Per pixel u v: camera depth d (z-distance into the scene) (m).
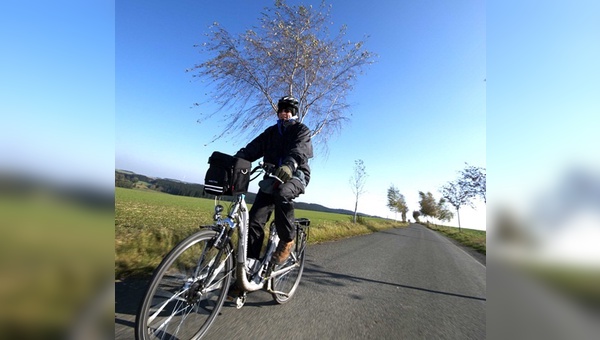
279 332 2.46
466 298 4.49
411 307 3.67
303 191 2.71
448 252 12.57
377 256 8.03
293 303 3.22
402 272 6.07
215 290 2.31
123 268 3.63
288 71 8.89
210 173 2.25
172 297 1.98
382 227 29.86
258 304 3.03
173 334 2.12
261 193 2.88
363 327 2.82
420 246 13.56
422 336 2.80
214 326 2.41
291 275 3.44
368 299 3.78
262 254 2.84
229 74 8.74
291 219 2.73
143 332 1.77
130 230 5.52
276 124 3.02
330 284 4.30
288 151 2.77
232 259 2.40
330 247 8.76
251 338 2.30
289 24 8.58
